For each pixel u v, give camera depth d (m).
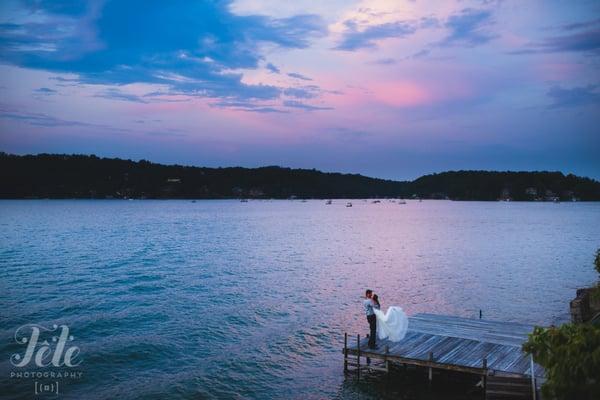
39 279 48.47
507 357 21.70
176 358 26.86
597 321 27.20
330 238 98.19
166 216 178.88
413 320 28.36
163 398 21.89
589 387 10.48
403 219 177.38
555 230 119.50
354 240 94.06
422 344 23.86
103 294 42.09
